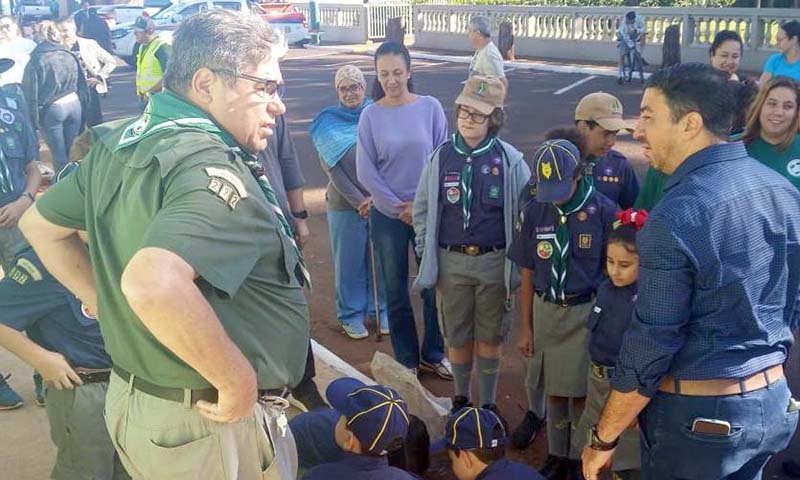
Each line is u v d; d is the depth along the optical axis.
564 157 3.67
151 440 2.15
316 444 3.62
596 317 3.64
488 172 4.26
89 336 3.25
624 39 17.72
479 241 4.30
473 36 10.85
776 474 4.15
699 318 2.55
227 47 2.15
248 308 2.16
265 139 2.26
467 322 4.50
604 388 3.67
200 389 2.12
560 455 4.14
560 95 16.55
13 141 5.44
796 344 5.27
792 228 2.61
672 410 2.65
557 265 3.85
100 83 11.30
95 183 2.24
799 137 4.39
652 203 3.89
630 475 3.53
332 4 30.78
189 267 1.89
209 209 1.95
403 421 3.12
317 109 16.11
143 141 2.13
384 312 5.92
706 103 2.53
